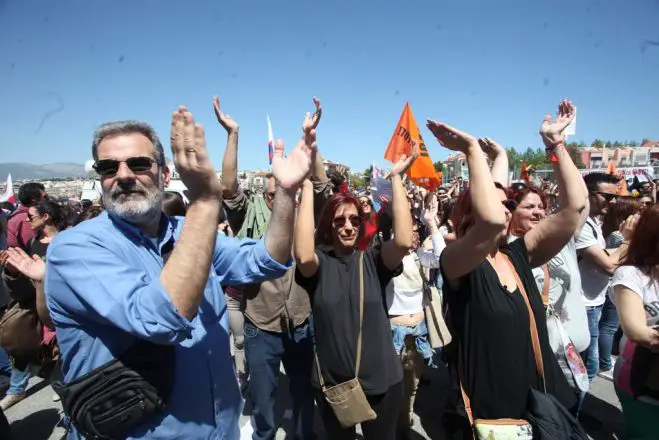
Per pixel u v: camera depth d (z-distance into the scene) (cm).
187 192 109
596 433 323
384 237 403
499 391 188
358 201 243
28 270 210
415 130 446
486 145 297
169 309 103
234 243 167
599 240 354
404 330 315
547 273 244
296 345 292
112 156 134
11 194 1019
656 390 198
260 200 356
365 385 212
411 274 320
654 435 199
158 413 127
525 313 193
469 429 203
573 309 272
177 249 106
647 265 206
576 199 209
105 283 113
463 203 220
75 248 121
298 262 220
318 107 146
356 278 222
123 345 123
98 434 116
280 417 359
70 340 124
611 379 404
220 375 147
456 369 211
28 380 387
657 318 199
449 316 210
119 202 132
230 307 385
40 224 412
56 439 327
